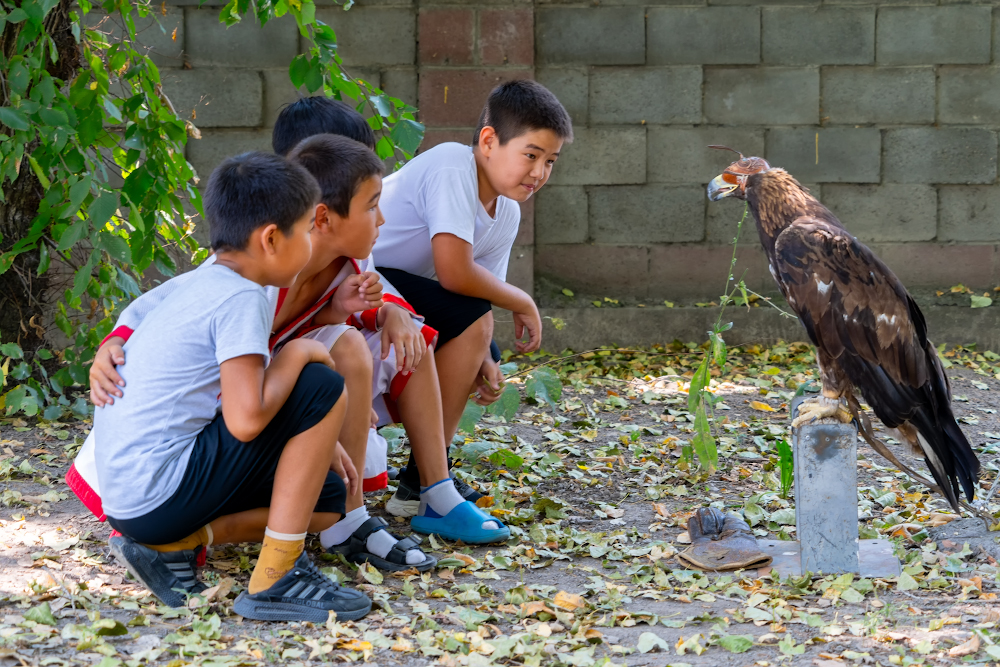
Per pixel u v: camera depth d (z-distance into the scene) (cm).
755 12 638
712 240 655
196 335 214
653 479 368
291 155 247
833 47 641
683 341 641
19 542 274
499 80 620
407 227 304
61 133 364
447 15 613
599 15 637
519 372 505
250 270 222
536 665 204
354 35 616
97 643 204
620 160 648
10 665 192
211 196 221
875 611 239
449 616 232
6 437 395
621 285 659
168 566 230
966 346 635
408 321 279
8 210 429
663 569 274
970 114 645
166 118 419
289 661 204
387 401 299
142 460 216
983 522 305
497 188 297
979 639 215
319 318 264
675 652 216
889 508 333
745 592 254
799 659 211
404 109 456
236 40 610
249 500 229
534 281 657
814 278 261
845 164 650
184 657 201
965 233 655
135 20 598
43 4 358
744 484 364
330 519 243
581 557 288
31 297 436
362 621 228
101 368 222
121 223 459
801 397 288
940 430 274
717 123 647
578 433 434
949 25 638
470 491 329
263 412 209
